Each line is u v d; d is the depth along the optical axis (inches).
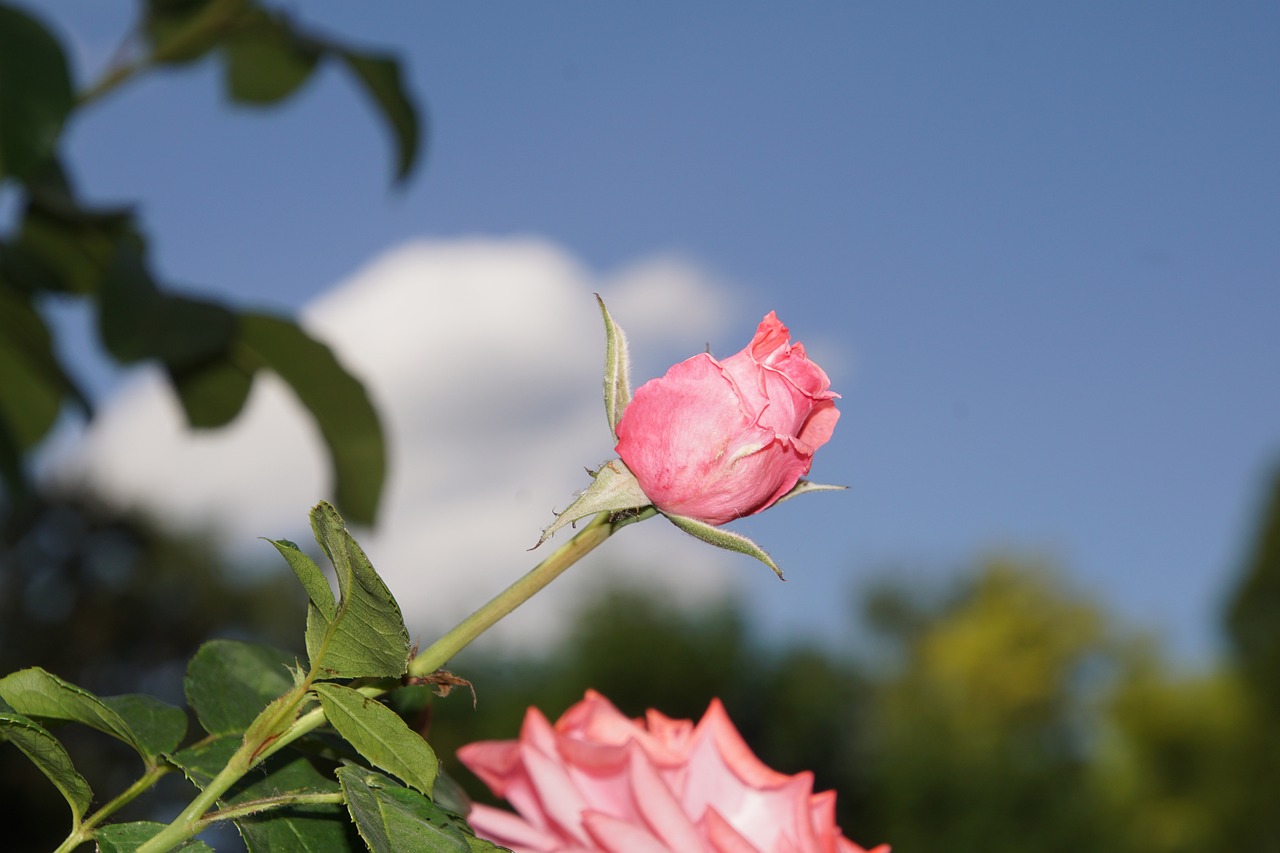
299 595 215.8
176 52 45.4
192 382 45.6
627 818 19.9
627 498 18.5
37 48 35.8
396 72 49.4
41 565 192.9
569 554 18.3
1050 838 199.8
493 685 183.9
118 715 18.1
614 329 19.1
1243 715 267.4
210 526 210.7
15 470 42.7
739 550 18.4
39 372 46.4
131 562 199.9
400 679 17.6
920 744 209.0
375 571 16.3
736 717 203.2
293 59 51.0
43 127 35.7
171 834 17.2
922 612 357.1
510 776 20.6
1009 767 206.4
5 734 17.3
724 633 203.6
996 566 347.9
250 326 43.3
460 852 17.0
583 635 198.4
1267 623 280.4
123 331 37.7
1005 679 319.9
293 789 18.1
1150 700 278.5
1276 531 284.4
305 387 45.7
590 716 21.0
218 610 204.8
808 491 19.1
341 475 47.3
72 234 44.4
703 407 18.4
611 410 18.9
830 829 20.3
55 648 189.3
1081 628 322.0
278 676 19.3
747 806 20.4
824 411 19.4
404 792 17.3
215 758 18.3
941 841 197.9
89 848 19.0
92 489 199.0
